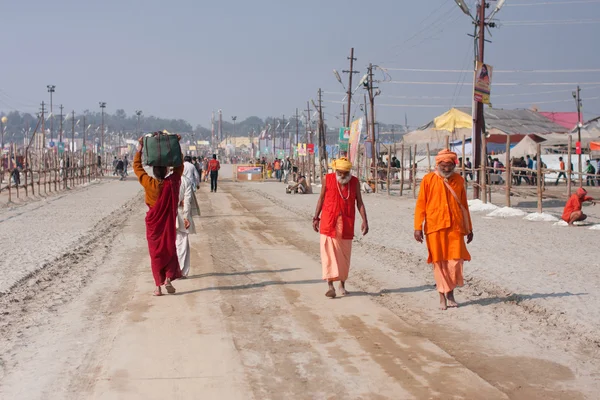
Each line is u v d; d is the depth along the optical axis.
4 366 6.09
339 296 8.95
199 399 5.14
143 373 5.77
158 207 8.94
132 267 11.66
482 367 5.97
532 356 6.30
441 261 8.16
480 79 25.25
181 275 9.34
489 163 40.22
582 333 7.09
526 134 52.28
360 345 6.58
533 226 17.98
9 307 8.52
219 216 21.92
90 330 7.32
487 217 20.89
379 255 12.91
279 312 8.00
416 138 45.34
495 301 8.70
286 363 6.02
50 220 20.33
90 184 47.62
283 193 36.88
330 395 5.22
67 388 5.47
